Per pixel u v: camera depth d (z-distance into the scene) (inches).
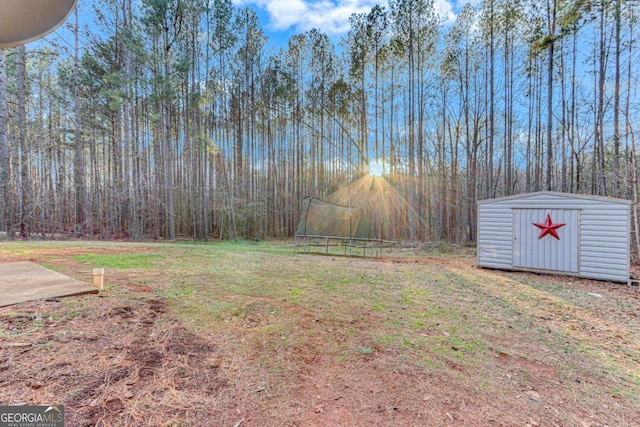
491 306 157.9
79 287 132.3
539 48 440.8
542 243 255.3
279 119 778.8
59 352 78.3
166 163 563.5
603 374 90.4
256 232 687.7
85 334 90.2
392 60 600.7
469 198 587.8
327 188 783.7
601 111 394.9
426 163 642.2
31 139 524.4
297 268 243.1
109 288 140.8
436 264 308.0
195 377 74.6
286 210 789.9
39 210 503.8
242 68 729.6
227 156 743.1
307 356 91.0
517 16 485.7
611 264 225.0
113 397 63.6
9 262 190.2
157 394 66.2
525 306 161.0
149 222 617.6
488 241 282.8
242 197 701.3
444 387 78.4
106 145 709.9
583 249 237.1
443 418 66.0
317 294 162.6
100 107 573.6
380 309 142.6
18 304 108.3
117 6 530.9
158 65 522.3
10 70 501.0
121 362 77.1
